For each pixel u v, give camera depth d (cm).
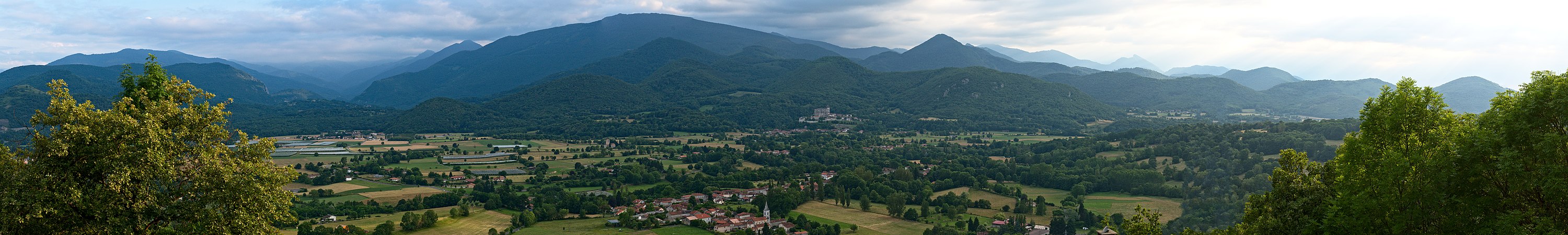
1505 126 3569
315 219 14062
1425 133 3994
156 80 4928
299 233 12306
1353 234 4078
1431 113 4000
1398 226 3884
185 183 4184
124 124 3872
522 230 13550
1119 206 15275
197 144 4231
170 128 4162
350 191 18125
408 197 17088
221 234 4078
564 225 14200
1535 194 3616
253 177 4253
